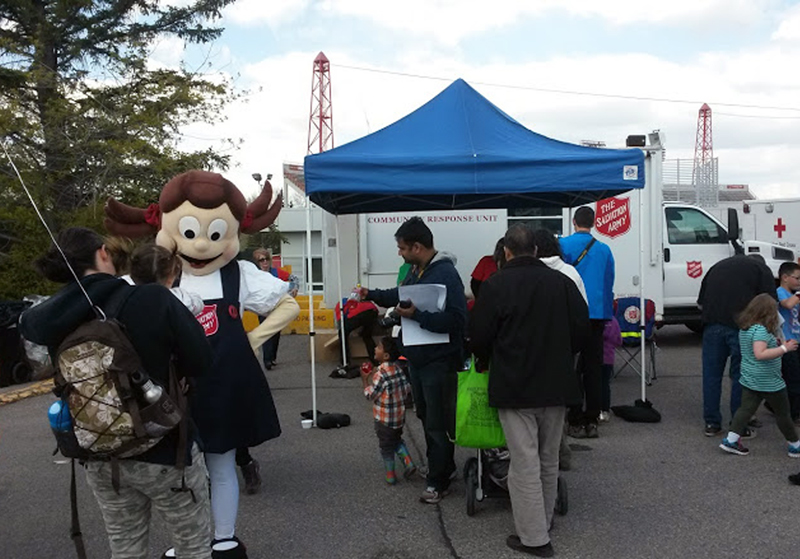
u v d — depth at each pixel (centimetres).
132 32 1833
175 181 373
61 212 1438
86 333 250
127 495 273
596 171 544
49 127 1501
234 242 379
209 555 289
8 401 812
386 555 385
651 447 569
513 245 391
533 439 375
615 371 885
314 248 2377
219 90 1689
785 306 610
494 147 561
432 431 446
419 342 434
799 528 407
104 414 246
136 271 307
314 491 484
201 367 274
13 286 1315
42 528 433
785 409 528
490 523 424
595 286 588
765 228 1437
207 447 344
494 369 375
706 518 425
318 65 4484
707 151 5462
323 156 538
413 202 753
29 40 1666
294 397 785
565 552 383
